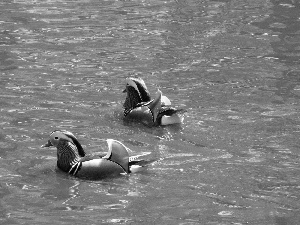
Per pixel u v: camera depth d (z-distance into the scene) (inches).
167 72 999.6
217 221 589.3
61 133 681.0
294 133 785.6
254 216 599.2
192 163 705.0
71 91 918.4
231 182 662.5
